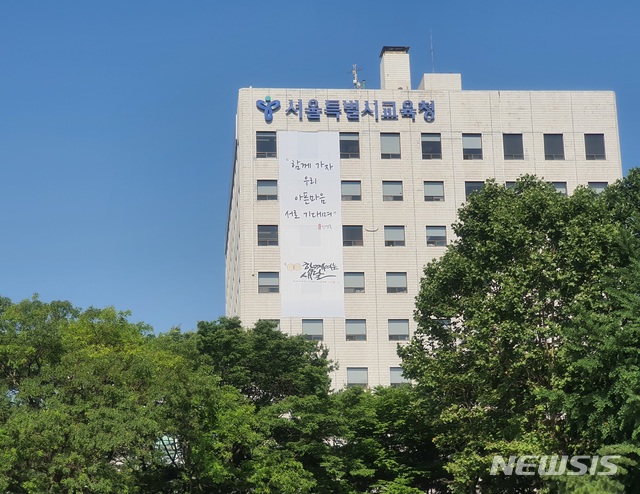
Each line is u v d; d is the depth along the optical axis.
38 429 37.34
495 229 44.28
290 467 46.69
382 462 51.56
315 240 72.44
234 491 49.38
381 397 54.03
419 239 73.19
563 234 43.44
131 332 46.91
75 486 37.34
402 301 71.94
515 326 42.00
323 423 49.25
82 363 40.56
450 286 46.91
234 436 44.97
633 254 41.09
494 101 76.44
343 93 75.31
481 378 43.81
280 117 74.25
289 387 51.94
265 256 71.81
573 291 42.50
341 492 49.72
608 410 38.09
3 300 42.66
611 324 38.09
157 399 41.31
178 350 46.28
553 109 76.50
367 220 73.19
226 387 47.62
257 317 70.75
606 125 76.50
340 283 71.88
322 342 70.69
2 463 36.94
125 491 39.19
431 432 52.50
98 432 37.84
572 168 75.50
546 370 42.69
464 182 74.62
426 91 76.12
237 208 78.56
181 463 49.56
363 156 74.31
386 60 79.81
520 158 75.50
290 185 73.12
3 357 40.97
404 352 48.84
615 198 45.66
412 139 75.06
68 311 44.75
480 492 47.84
